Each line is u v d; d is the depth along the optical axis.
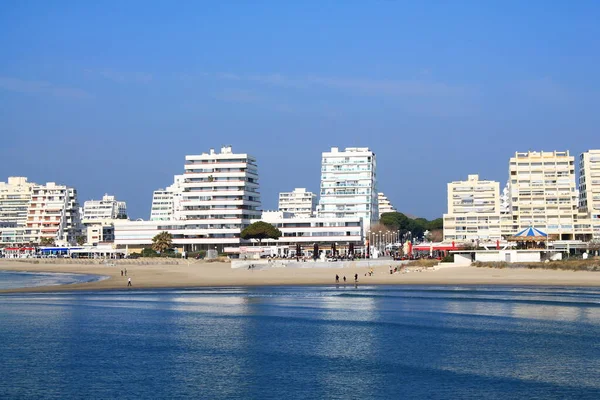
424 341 77.69
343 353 71.81
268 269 198.88
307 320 94.19
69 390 58.22
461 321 91.50
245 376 62.44
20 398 56.03
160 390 58.06
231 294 132.38
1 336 83.00
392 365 66.12
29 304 117.00
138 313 103.31
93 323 93.06
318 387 58.50
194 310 106.44
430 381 60.03
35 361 68.94
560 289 131.25
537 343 75.44
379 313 100.56
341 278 167.00
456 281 152.88
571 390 56.75
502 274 162.62
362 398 55.28
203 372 63.97
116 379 61.66
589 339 77.31
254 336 82.06
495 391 56.72
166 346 76.31
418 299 117.81
